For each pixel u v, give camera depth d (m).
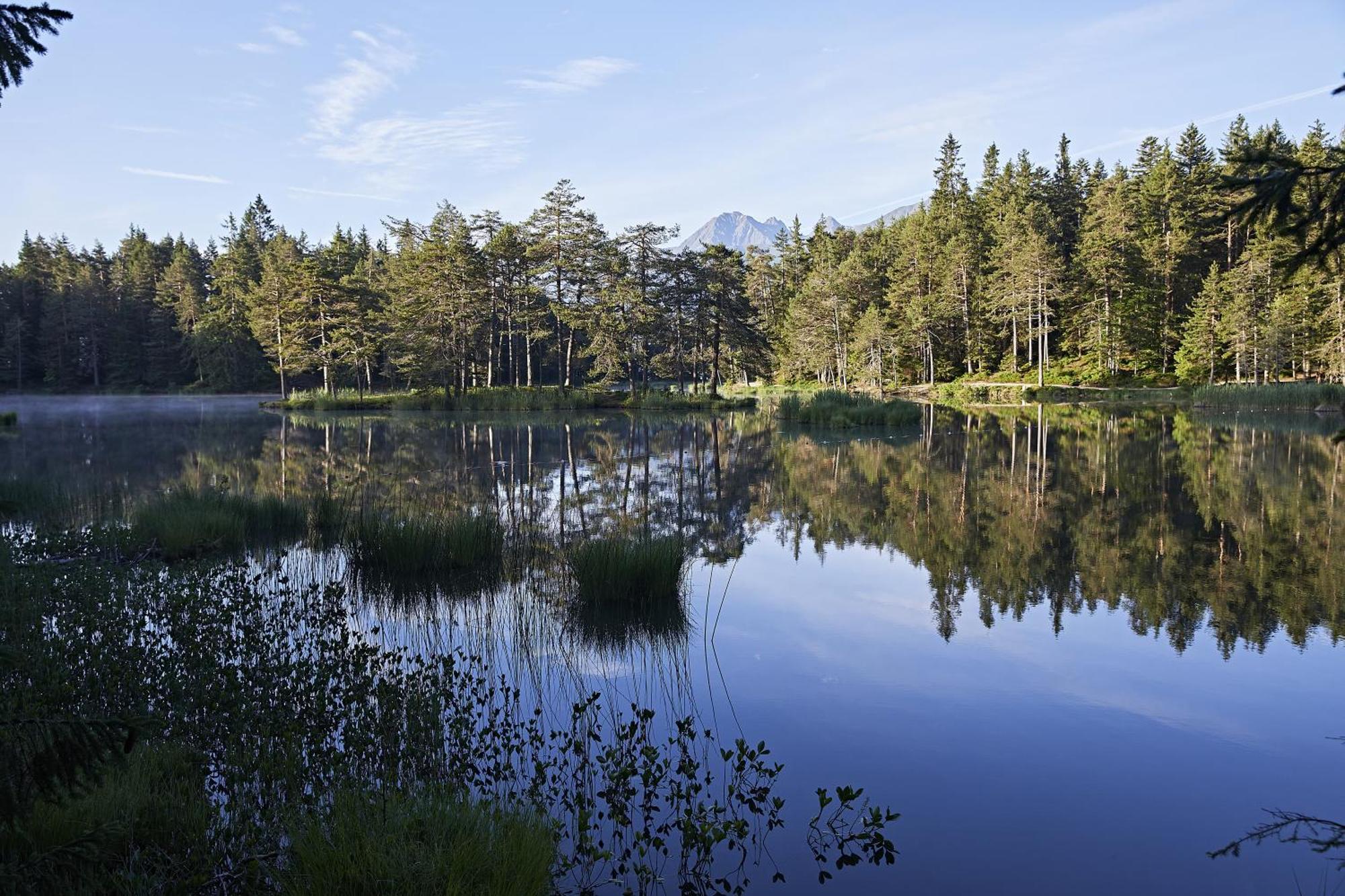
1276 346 44.38
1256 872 3.79
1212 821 4.26
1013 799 4.48
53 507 12.67
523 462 21.12
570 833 3.97
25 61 3.27
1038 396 50.03
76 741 2.58
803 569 10.05
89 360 72.19
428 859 3.07
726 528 12.62
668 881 3.62
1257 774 4.79
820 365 65.06
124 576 8.34
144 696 5.12
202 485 16.23
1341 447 22.00
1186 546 11.01
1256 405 39.94
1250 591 8.84
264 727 4.77
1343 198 3.10
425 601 8.34
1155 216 57.09
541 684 6.10
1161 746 5.13
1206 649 6.98
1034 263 54.03
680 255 51.59
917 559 10.55
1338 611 8.05
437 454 23.06
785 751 5.04
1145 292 53.44
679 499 15.27
